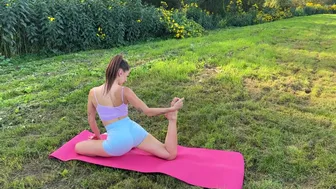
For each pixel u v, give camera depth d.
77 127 4.13
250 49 8.10
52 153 3.45
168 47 8.62
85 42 8.80
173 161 3.26
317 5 25.56
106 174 3.09
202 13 15.23
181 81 5.74
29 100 4.95
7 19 7.30
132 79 5.78
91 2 9.19
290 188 2.96
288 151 3.51
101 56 7.95
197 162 3.27
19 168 3.24
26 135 3.96
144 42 10.54
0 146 3.65
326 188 2.95
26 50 8.00
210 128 4.07
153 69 6.25
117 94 3.17
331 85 5.62
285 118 4.30
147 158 3.33
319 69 6.55
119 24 9.60
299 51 8.13
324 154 3.45
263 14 18.41
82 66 6.89
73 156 3.39
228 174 3.05
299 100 4.94
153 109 3.21
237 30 12.48
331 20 16.78
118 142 3.19
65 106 4.76
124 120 3.26
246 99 4.98
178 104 3.24
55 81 5.76
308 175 3.14
